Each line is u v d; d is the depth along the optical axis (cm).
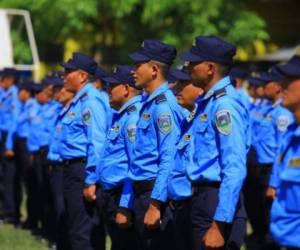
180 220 1118
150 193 1200
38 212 2247
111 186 1312
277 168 916
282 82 895
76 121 1484
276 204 895
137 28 3847
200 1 3703
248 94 2048
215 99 1044
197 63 1063
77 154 1480
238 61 3981
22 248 1978
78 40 4022
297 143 884
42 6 3694
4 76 2445
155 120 1181
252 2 4712
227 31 3841
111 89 1330
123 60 3894
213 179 1039
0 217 2470
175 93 1266
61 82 1942
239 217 1088
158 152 1187
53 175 1714
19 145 2369
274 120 1786
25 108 2373
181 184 1112
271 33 4756
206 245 1007
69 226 1501
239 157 1010
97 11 3700
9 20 3203
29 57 3344
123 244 1315
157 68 1199
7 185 2398
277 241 890
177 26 3741
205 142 1047
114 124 1320
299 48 947
